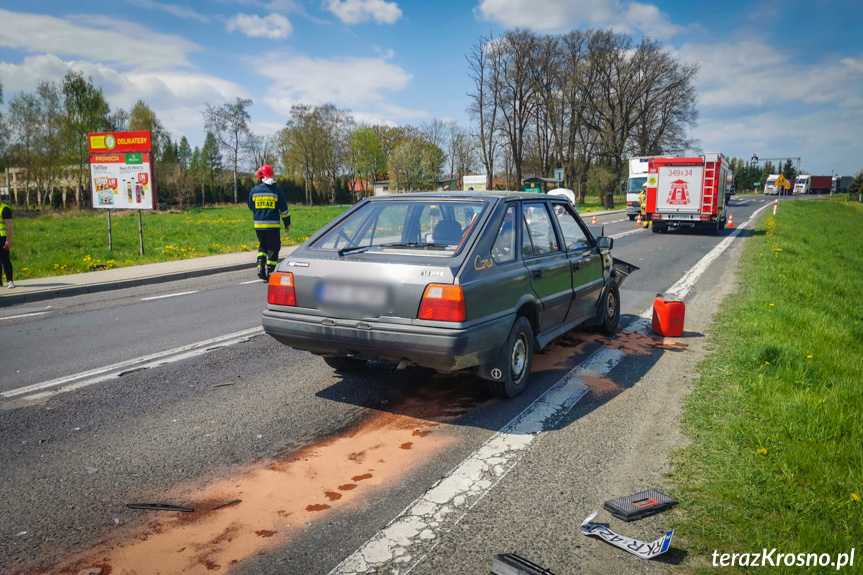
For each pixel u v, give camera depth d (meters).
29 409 4.27
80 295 9.73
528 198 4.99
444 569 2.38
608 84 52.44
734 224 28.27
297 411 4.21
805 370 4.84
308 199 89.62
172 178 63.62
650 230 24.70
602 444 3.60
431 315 3.70
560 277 5.09
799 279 10.54
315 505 2.91
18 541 2.60
